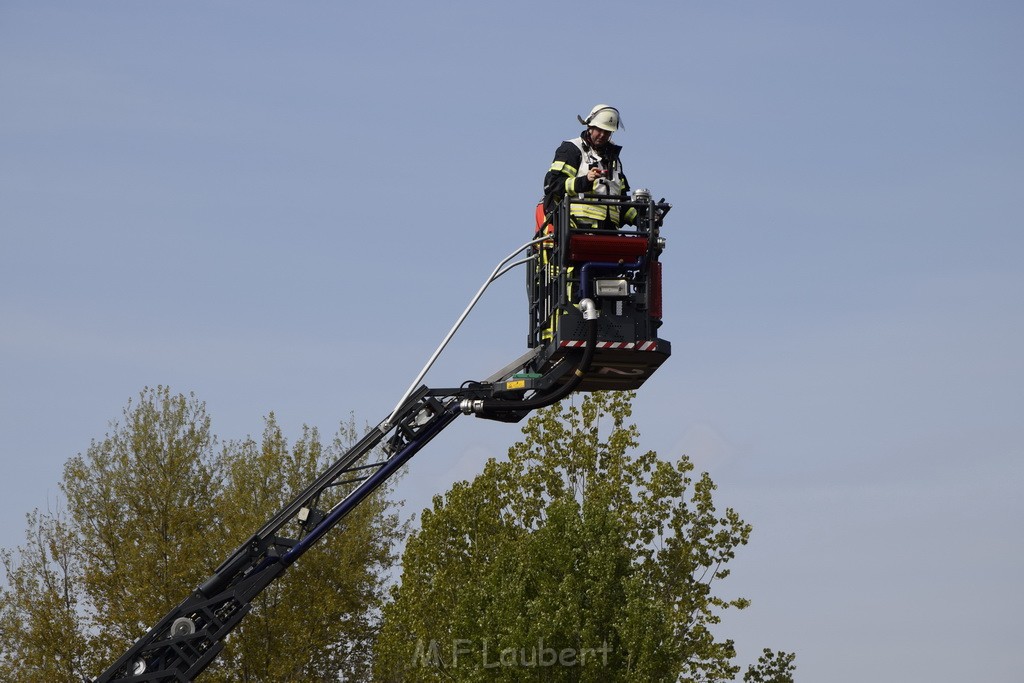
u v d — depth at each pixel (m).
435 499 60.56
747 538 63.34
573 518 56.25
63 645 61.88
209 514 64.75
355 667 64.31
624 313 20.48
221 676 61.00
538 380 22.39
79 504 65.62
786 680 66.38
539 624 52.69
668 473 63.50
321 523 24.75
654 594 60.09
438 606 57.22
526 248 21.61
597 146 21.45
